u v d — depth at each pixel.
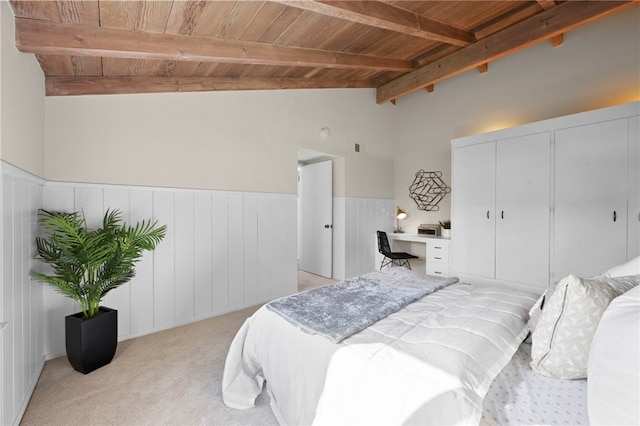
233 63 2.92
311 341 1.37
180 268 2.97
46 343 2.25
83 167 2.44
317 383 1.26
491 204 3.60
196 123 3.09
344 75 4.38
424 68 4.36
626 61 3.10
